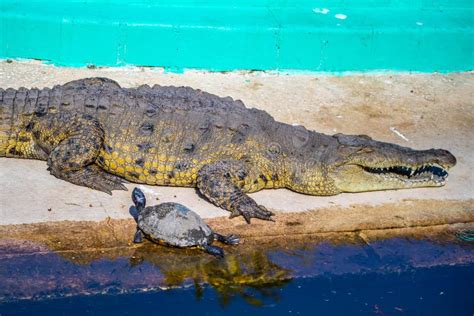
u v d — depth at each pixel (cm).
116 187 381
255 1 493
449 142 426
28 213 364
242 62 461
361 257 362
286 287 349
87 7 466
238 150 384
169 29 452
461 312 346
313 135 394
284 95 448
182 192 384
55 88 395
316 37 463
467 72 484
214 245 360
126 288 343
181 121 386
